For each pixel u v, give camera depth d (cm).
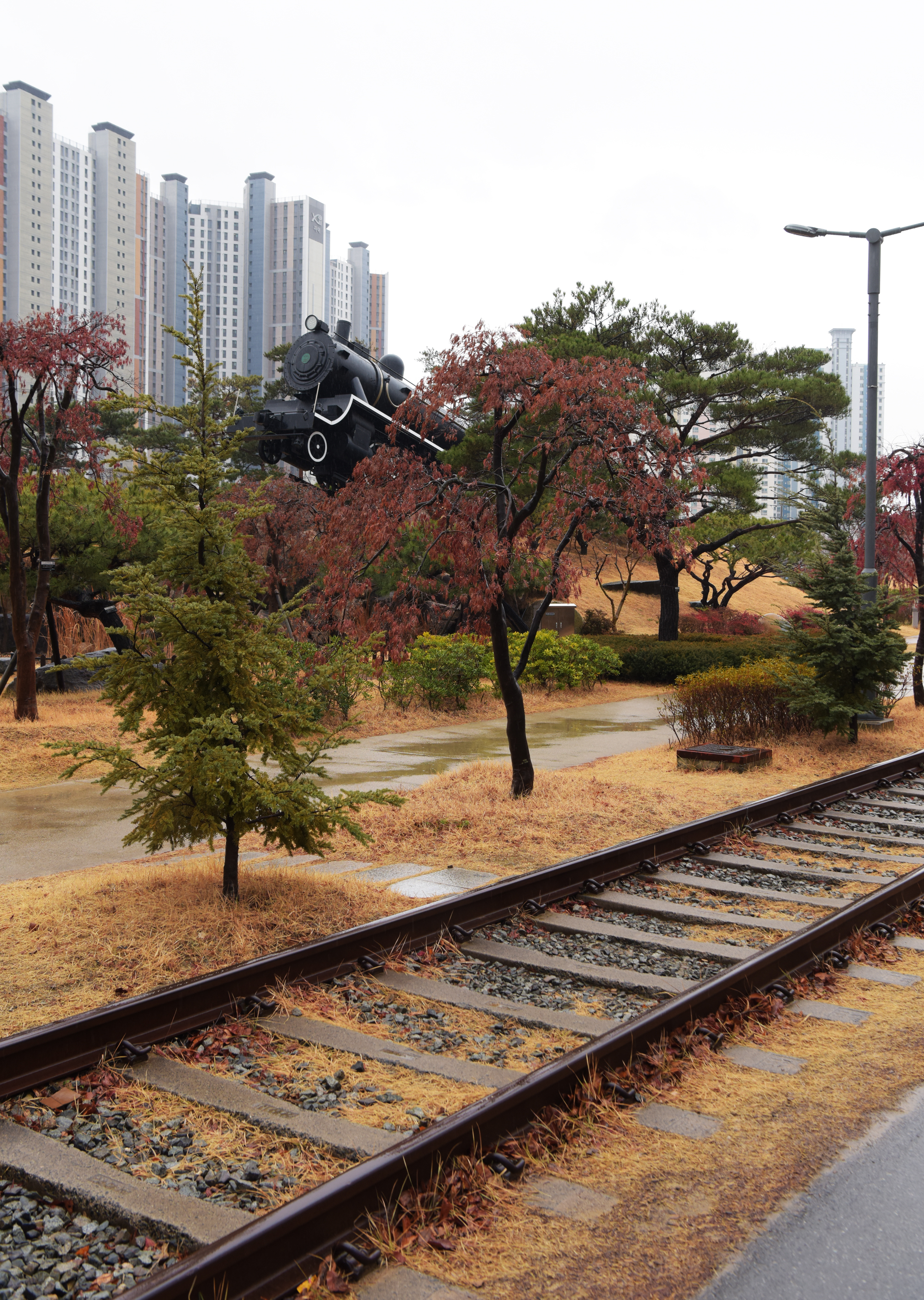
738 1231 335
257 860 859
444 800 1099
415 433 1208
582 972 606
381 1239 323
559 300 3319
